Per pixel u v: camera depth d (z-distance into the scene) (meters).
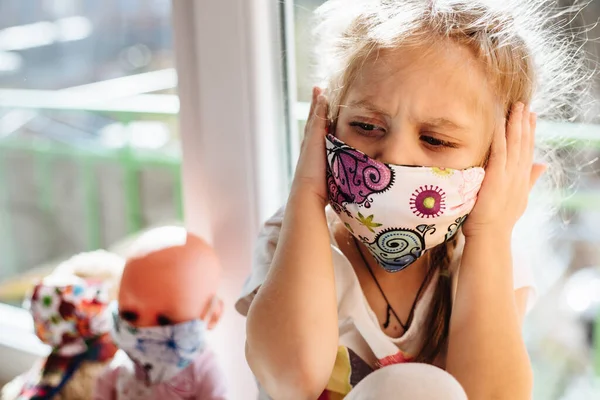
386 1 0.73
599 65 0.83
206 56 0.92
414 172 0.68
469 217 0.74
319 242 0.73
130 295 0.87
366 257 0.82
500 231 0.73
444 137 0.68
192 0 0.92
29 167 2.02
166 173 1.92
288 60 0.95
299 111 0.97
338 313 0.79
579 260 1.38
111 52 2.08
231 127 0.93
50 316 0.97
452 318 0.74
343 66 0.73
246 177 0.94
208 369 0.92
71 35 2.12
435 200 0.68
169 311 0.87
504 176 0.72
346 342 0.79
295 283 0.71
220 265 0.97
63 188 2.06
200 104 0.95
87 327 0.98
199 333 0.88
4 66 2.00
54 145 1.93
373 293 0.81
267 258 0.81
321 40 0.85
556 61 0.79
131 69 2.04
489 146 0.72
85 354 1.00
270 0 0.90
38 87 2.08
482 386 0.71
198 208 0.99
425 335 0.80
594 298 1.38
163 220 1.93
